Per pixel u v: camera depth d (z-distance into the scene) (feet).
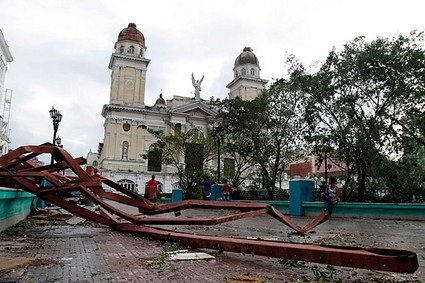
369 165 54.90
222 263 13.01
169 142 106.83
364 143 52.44
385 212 40.98
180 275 11.02
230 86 192.13
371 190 61.31
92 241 18.62
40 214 34.76
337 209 45.14
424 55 49.44
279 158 80.59
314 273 11.43
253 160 85.30
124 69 166.61
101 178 23.76
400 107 54.08
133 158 160.25
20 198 27.94
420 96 50.37
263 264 12.91
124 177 153.38
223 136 89.20
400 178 56.80
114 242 18.29
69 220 31.73
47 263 12.59
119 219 27.55
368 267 10.10
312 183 49.26
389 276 11.46
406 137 54.54
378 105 54.54
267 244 12.83
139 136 163.02
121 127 161.99
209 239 15.29
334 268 12.31
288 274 11.37
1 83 146.00
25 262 12.40
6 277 10.48
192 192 97.60
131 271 11.50
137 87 166.81
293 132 76.74
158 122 167.63
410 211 39.06
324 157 63.41
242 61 186.91
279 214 19.03
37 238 19.71
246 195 77.15
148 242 18.35
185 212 56.70
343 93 56.34
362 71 53.36
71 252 15.08
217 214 51.08
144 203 22.53
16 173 21.67
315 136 58.95
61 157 22.68
